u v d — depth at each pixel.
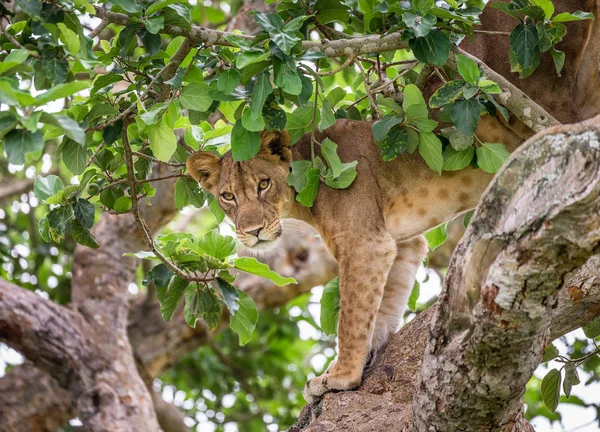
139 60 8.15
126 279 15.59
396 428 8.02
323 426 8.38
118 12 7.76
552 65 8.83
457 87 7.62
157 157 8.11
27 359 14.59
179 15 7.73
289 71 7.39
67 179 16.73
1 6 7.28
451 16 7.64
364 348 9.10
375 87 9.31
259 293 17.00
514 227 5.36
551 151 5.25
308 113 8.55
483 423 6.33
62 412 15.21
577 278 7.42
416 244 10.12
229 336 18.48
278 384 18.64
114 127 8.02
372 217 9.35
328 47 8.12
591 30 8.68
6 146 6.12
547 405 8.86
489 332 5.69
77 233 8.36
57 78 6.77
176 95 7.88
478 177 9.35
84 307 15.16
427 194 9.48
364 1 8.30
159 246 8.95
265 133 9.72
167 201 14.76
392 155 8.17
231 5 15.73
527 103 7.97
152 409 14.83
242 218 9.74
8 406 15.10
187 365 18.62
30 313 14.41
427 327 8.97
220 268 8.54
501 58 9.08
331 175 8.68
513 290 5.44
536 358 5.95
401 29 7.90
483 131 8.98
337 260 9.44
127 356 15.05
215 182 9.98
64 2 7.11
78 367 14.53
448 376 6.14
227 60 8.16
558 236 5.19
